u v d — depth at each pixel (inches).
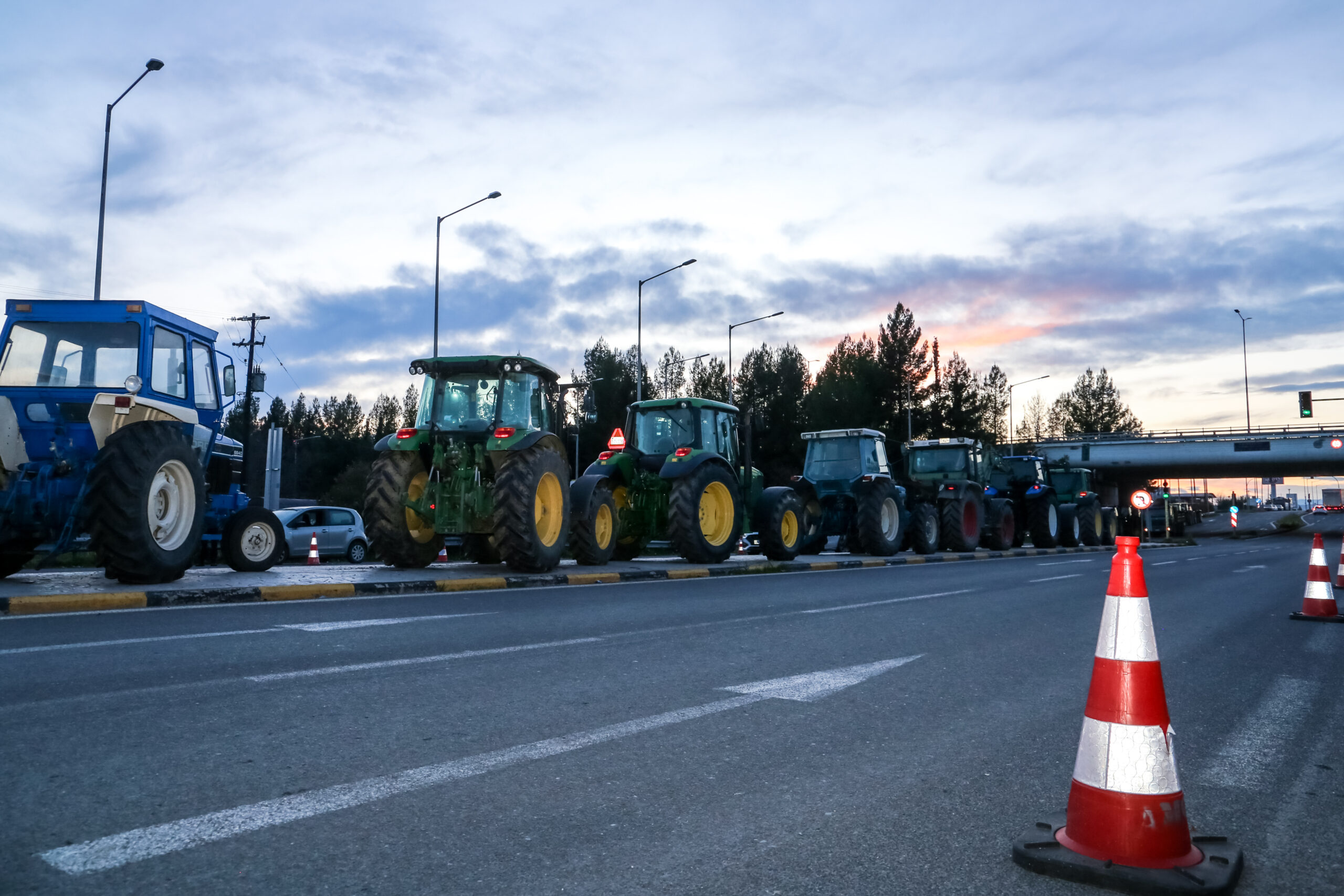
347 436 3860.7
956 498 807.7
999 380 3048.7
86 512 318.0
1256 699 195.6
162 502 343.6
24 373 353.7
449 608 307.6
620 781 124.9
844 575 534.3
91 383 358.0
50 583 334.6
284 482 3053.6
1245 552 1011.3
